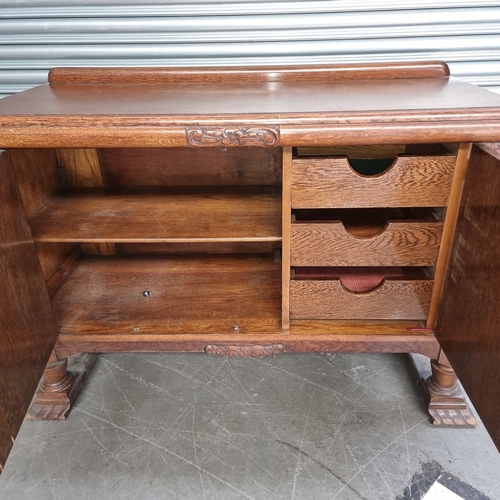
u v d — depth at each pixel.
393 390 1.17
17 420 0.80
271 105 0.81
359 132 0.73
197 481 0.94
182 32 1.21
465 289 0.82
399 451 0.99
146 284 1.23
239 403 1.14
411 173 0.81
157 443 1.03
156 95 0.96
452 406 1.05
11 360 0.80
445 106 0.76
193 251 1.40
